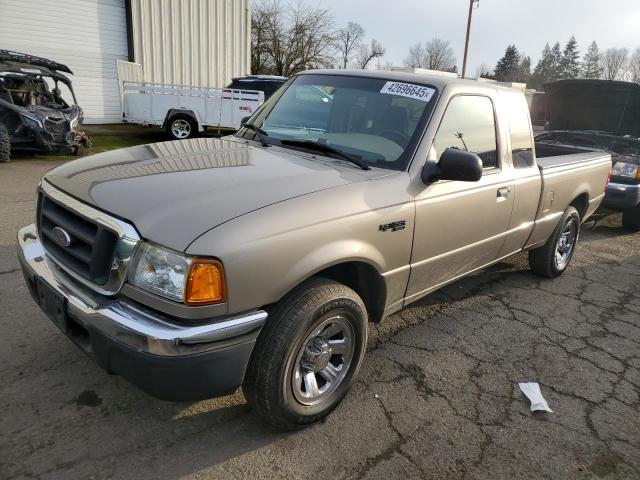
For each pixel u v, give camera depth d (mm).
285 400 2523
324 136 3363
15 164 9414
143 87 14289
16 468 2291
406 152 3084
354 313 2750
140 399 2840
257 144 3369
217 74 19516
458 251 3537
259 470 2432
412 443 2711
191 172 2607
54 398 2779
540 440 2828
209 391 2229
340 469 2484
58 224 2541
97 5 15984
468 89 3549
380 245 2814
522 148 4160
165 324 2107
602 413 3127
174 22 17750
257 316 2270
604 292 5180
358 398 3055
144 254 2141
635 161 7273
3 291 3910
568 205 5145
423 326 4086
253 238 2203
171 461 2434
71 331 2416
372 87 3482
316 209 2479
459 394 3193
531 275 5508
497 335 4035
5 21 14438
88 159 2975
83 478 2279
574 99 8656
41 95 10875
